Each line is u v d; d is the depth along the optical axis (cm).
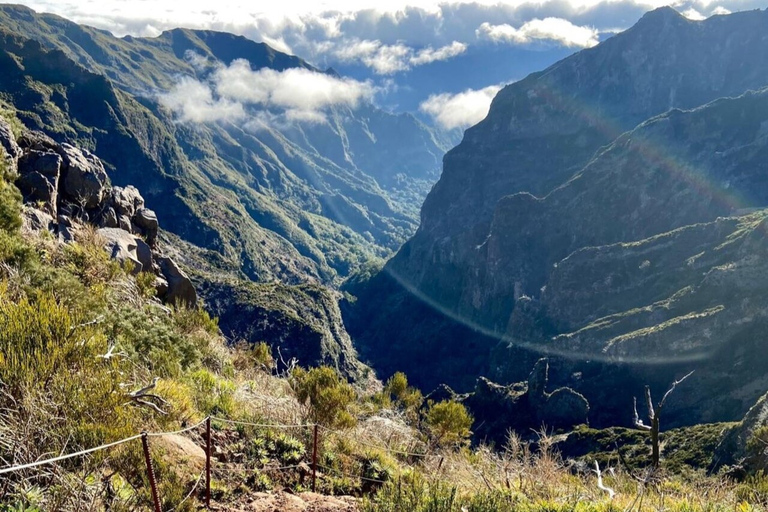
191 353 1001
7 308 549
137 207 1784
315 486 634
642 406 7212
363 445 845
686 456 3441
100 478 419
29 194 1312
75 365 535
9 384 461
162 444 544
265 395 979
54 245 1155
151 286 1385
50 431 435
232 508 505
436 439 1160
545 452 924
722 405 6594
